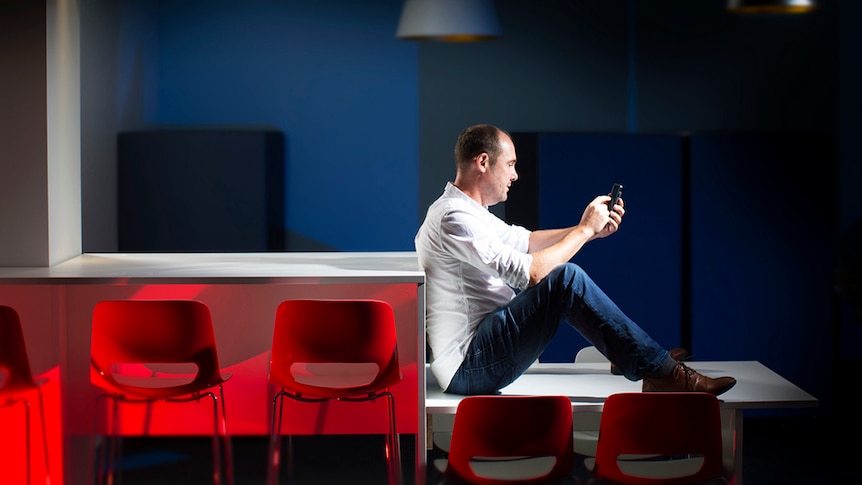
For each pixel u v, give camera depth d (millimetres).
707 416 3137
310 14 6129
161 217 6160
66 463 4422
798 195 5746
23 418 4195
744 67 6086
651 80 6117
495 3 6098
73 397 4527
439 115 6176
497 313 3809
